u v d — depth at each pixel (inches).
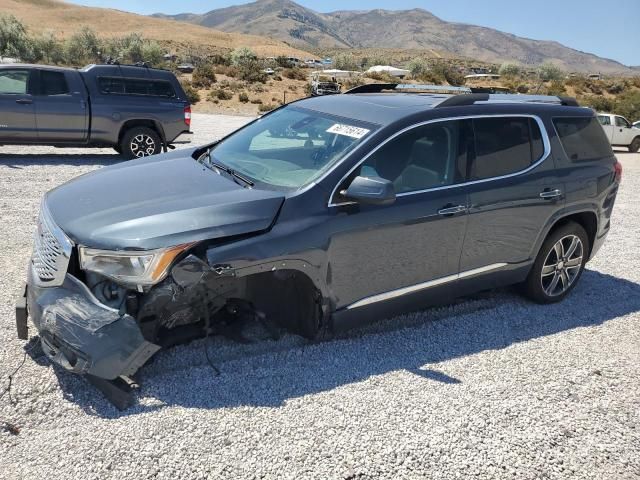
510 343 180.2
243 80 1879.9
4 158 462.3
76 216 141.6
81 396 136.1
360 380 151.9
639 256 288.4
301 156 167.3
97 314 129.9
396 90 228.1
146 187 155.3
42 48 2554.1
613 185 219.0
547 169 196.2
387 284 166.7
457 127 177.0
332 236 151.3
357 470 118.5
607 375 164.2
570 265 215.3
